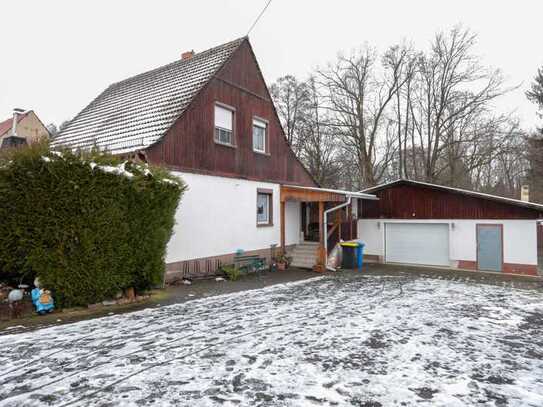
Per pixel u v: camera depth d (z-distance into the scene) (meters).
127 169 7.76
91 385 3.89
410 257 16.52
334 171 30.69
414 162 26.97
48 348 4.95
